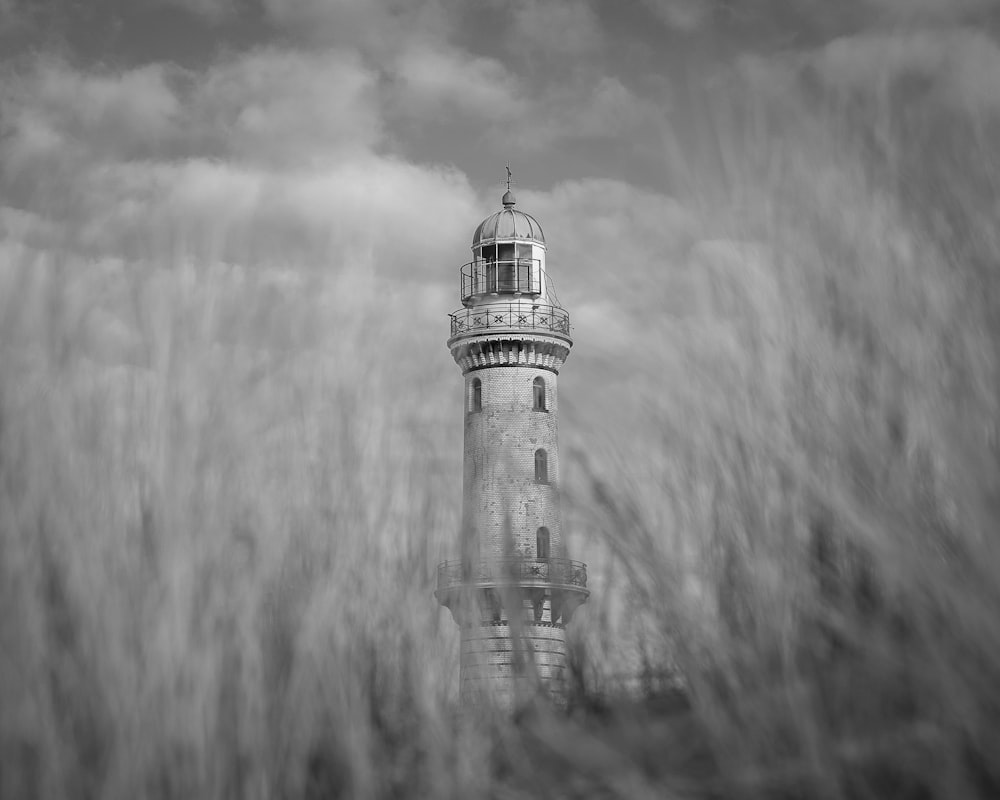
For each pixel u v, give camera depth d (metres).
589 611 4.78
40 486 3.92
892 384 3.51
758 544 3.73
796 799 3.64
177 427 4.06
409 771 4.63
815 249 3.68
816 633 3.73
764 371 3.71
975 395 3.33
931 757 3.51
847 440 3.52
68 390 4.01
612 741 4.42
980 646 3.18
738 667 3.79
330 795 4.33
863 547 3.55
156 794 3.80
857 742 3.62
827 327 3.63
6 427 3.94
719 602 3.85
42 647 3.79
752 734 3.71
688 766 4.22
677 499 3.88
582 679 4.83
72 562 3.88
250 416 4.32
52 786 3.69
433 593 4.76
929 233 3.52
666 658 4.47
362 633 4.56
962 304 3.42
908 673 3.45
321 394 4.53
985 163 3.48
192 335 4.15
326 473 4.50
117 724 3.75
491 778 4.82
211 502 4.07
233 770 3.98
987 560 3.18
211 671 3.93
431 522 4.78
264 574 4.23
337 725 4.33
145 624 3.88
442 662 4.78
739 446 3.77
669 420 3.86
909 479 3.42
